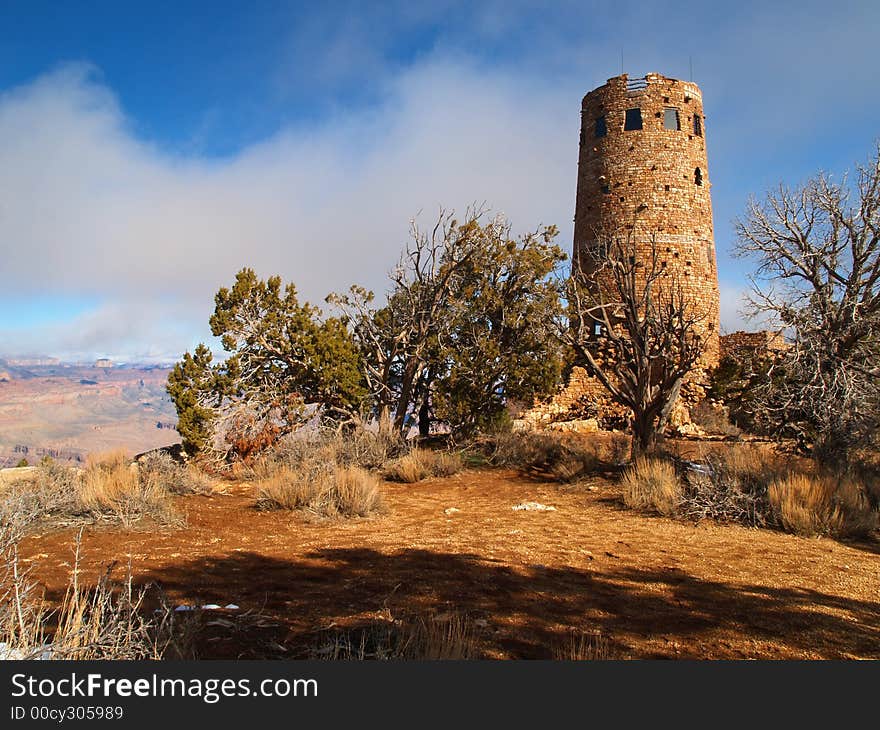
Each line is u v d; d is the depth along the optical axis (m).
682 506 12.50
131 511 10.31
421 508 13.29
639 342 18.52
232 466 20.16
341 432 22.34
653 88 35.84
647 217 34.84
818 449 18.19
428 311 25.23
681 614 6.30
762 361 24.42
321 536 9.84
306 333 24.38
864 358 20.52
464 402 22.73
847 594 7.23
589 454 19.23
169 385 21.45
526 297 25.16
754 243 24.09
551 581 7.39
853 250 20.84
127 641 3.97
